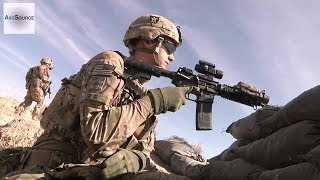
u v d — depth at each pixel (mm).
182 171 1527
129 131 910
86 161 930
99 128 886
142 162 924
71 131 967
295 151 945
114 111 905
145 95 959
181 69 1062
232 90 1102
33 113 3818
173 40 1114
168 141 1825
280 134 1009
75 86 978
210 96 1074
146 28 1082
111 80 914
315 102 929
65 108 969
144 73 1035
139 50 1098
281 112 1032
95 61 951
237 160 1136
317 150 812
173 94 962
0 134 2898
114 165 870
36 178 857
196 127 1053
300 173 863
